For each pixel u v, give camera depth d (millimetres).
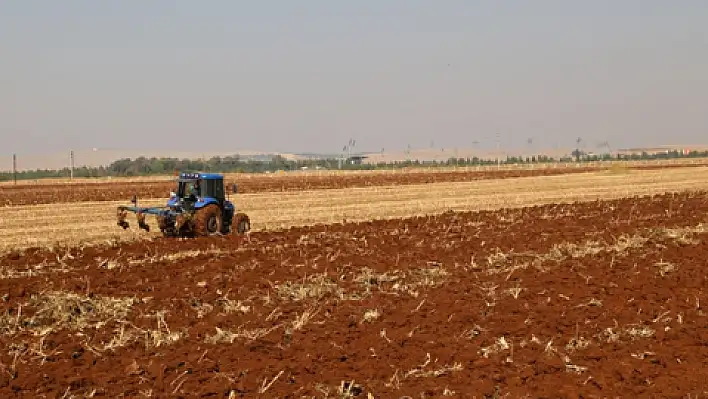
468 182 59156
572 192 45375
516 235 23875
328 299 14930
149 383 10172
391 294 15219
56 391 9789
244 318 13383
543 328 12609
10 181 85562
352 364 10859
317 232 25375
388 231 25547
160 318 13352
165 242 22469
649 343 11773
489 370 10469
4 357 11391
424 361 10938
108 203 41344
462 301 14461
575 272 17281
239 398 9594
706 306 14031
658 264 18016
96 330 12867
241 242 22406
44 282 16375
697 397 9461
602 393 9625
